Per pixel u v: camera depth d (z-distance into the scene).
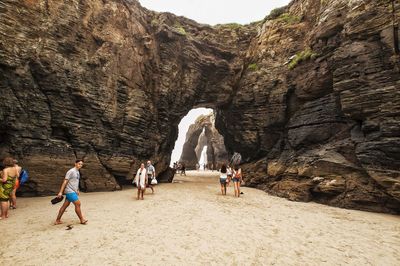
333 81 14.33
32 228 7.85
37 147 13.84
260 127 22.17
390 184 11.24
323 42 16.55
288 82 19.69
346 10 14.77
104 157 16.91
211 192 16.97
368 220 10.16
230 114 26.50
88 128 16.11
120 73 18.38
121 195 14.70
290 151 18.70
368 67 12.69
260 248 6.79
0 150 12.86
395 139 11.21
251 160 24.16
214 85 25.62
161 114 22.58
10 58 12.69
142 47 20.83
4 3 12.72
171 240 7.11
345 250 6.86
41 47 13.98
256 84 22.64
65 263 5.52
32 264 5.46
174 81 23.16
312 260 6.16
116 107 17.84
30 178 13.34
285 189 16.28
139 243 6.80
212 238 7.40
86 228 7.92
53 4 14.77
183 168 35.09
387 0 12.34
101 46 17.27
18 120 13.26
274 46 22.09
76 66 15.57
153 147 21.55
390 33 11.95
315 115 16.75
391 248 7.09
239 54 25.58
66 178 8.22
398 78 11.56
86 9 16.61
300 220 9.88
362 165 12.48
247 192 17.52
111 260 5.72
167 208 11.12
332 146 14.81
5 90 12.78
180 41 23.55
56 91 14.66
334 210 12.09
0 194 9.00
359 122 13.57
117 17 18.72
